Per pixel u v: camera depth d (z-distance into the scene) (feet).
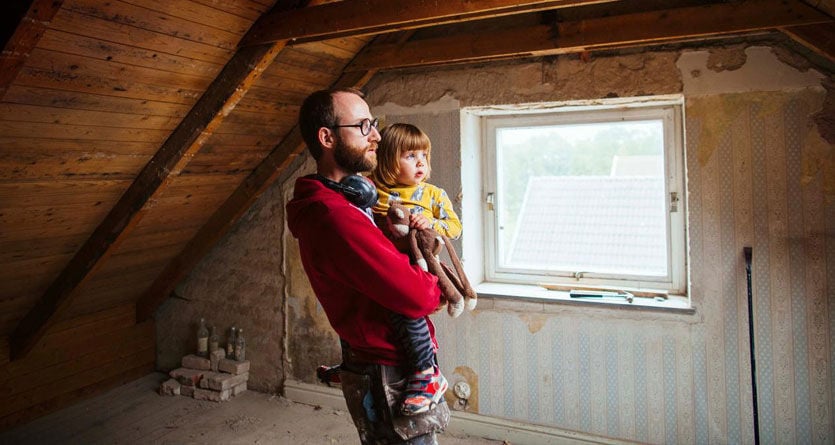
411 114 10.71
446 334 10.82
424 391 4.48
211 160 10.17
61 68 6.64
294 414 11.62
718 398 9.02
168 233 11.47
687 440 9.25
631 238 10.92
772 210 8.54
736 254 8.77
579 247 11.16
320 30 7.64
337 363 11.82
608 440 9.71
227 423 11.19
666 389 9.33
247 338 12.81
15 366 10.96
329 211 4.25
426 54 9.64
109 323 12.78
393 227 4.92
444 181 10.51
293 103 10.33
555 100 9.61
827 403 8.41
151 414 11.57
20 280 9.76
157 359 13.96
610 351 9.64
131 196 9.39
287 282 12.22
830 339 8.34
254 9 7.82
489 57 9.41
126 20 6.66
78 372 12.12
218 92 8.46
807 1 7.23
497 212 11.18
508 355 10.34
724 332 8.92
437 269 4.71
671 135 9.77
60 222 9.08
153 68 7.54
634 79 9.10
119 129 8.11
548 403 10.12
